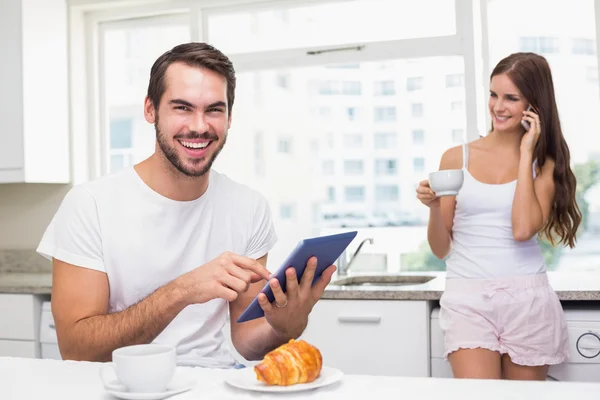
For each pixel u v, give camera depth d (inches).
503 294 82.4
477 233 84.9
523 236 81.7
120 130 144.5
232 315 66.2
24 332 114.7
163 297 52.6
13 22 128.4
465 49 120.6
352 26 127.9
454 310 84.5
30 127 129.5
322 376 43.6
